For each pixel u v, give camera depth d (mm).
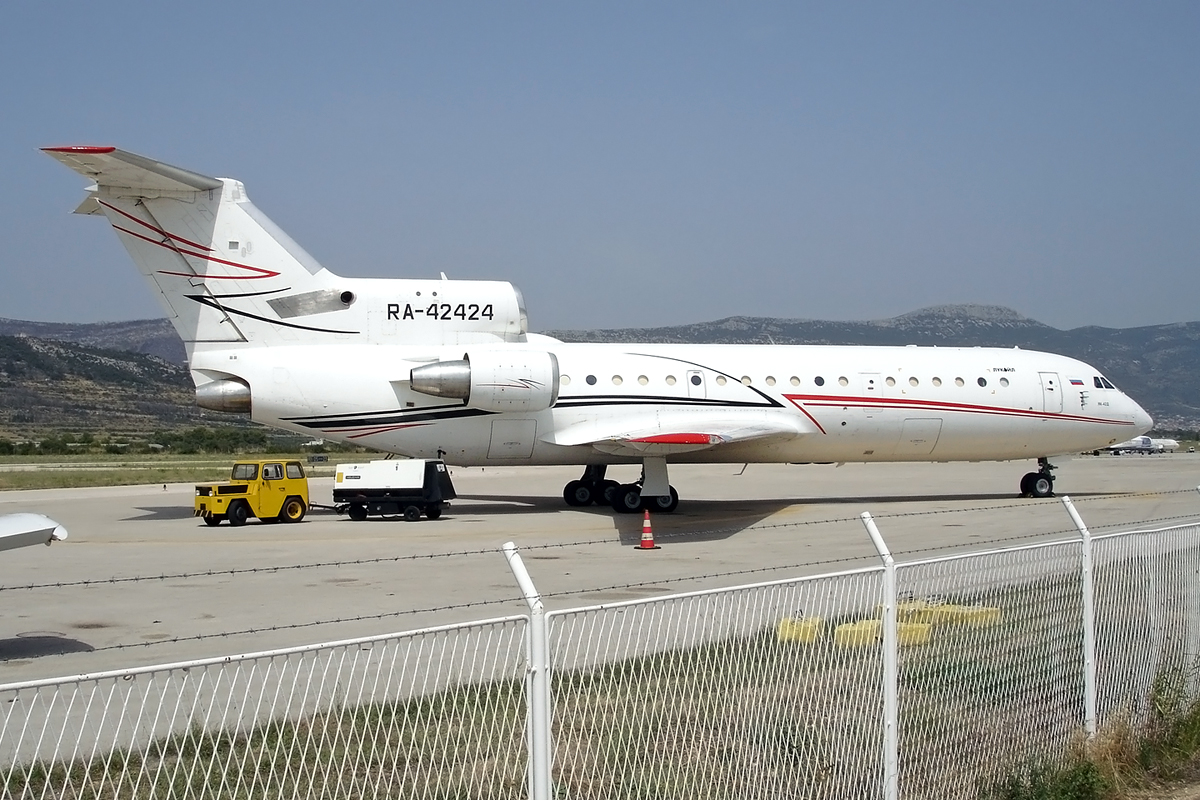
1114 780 8266
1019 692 8227
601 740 6102
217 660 5031
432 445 24781
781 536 20984
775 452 27062
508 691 6285
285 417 24172
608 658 6930
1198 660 10180
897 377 27266
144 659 10578
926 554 18094
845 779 7004
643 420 25359
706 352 26672
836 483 38438
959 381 27578
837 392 26703
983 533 21250
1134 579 9508
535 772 5570
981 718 7945
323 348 24469
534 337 26391
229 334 24078
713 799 6438
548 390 24203
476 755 5777
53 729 7676
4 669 10180
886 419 26984
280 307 24234
